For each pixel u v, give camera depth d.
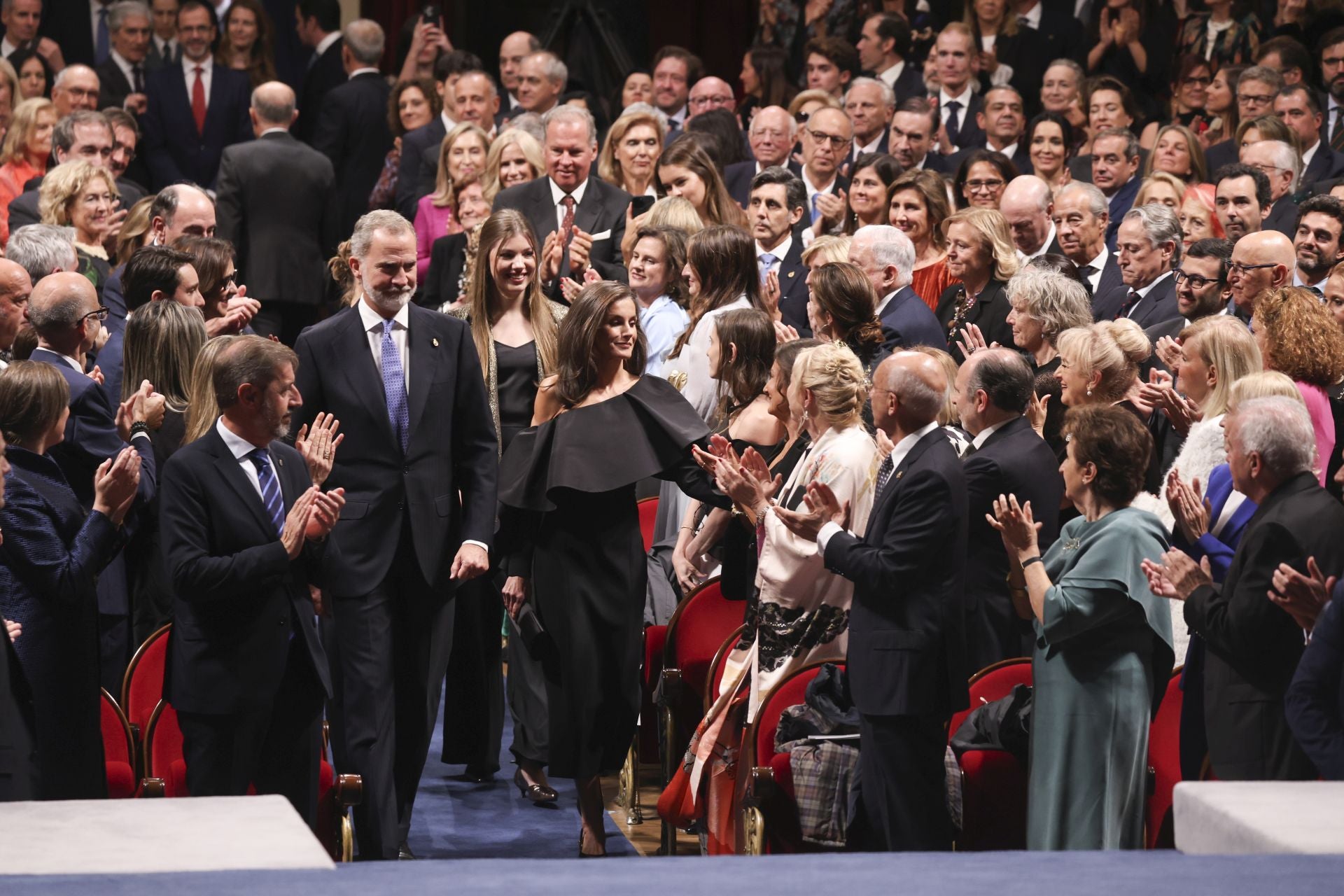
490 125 37.59
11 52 42.91
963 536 15.21
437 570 18.22
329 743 19.62
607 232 28.91
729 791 17.25
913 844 14.99
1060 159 33.12
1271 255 22.42
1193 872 7.30
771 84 41.25
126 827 8.02
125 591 19.02
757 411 19.77
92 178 27.30
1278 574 13.03
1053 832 14.91
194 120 40.72
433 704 18.45
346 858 15.79
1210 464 17.56
